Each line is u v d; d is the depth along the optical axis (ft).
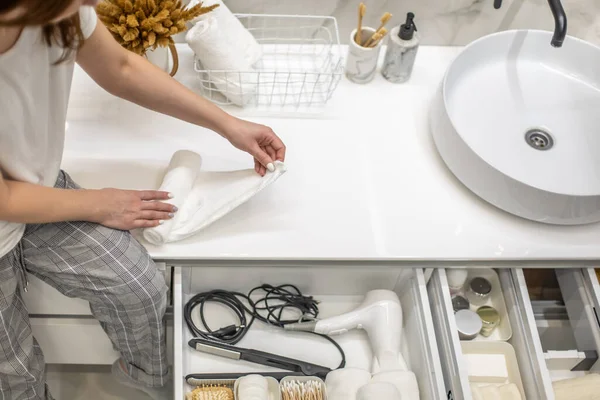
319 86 4.79
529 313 4.32
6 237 3.46
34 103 3.18
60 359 4.87
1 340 3.82
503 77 4.90
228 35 4.42
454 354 4.18
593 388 4.31
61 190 3.56
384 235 4.17
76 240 3.73
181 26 4.09
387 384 4.06
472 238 4.23
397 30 4.67
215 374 4.26
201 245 4.01
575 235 4.32
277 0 4.74
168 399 5.05
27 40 2.92
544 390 4.13
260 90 4.71
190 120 4.04
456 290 4.68
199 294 4.53
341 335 4.63
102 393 5.44
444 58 5.14
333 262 4.17
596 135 4.69
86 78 4.63
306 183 4.33
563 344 5.08
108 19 4.02
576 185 4.41
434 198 4.37
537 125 4.70
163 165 4.29
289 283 4.65
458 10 4.93
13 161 3.33
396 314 4.47
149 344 4.35
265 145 4.18
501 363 4.46
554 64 4.96
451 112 4.65
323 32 5.04
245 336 4.55
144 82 3.86
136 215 3.79
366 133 4.62
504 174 4.04
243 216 4.16
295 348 4.54
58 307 4.36
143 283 3.83
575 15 5.05
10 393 4.27
